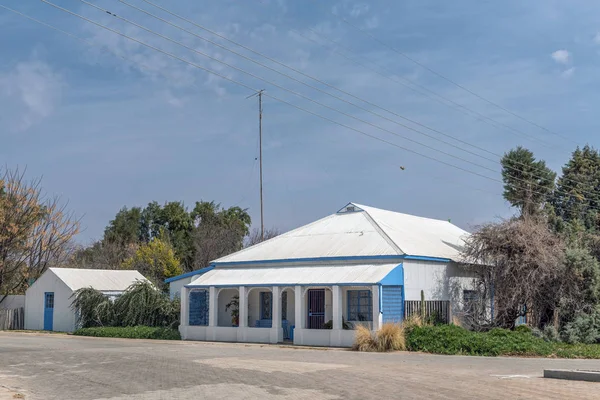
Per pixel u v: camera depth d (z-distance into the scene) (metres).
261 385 14.59
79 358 21.23
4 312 40.09
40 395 13.59
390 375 16.33
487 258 29.61
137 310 35.69
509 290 28.72
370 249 29.55
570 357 22.83
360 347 24.84
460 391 13.48
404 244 29.72
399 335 24.66
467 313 30.12
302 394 13.26
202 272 34.91
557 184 53.94
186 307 32.53
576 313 28.22
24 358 21.30
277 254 32.41
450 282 30.81
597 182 54.06
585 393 13.10
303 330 28.05
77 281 39.06
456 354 23.39
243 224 66.50
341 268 29.08
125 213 67.62
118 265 55.94
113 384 15.11
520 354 23.14
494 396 12.77
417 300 28.42
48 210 47.22
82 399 13.03
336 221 34.50
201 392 13.66
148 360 20.47
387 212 36.28
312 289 30.22
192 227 66.00
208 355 22.39
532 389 13.71
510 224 29.58
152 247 52.91
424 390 13.67
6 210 43.59
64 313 38.19
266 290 32.34
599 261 32.56
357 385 14.51
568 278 28.48
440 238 34.94
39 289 39.94
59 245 47.84
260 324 31.64
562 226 48.84
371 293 28.34
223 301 33.56
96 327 35.88
